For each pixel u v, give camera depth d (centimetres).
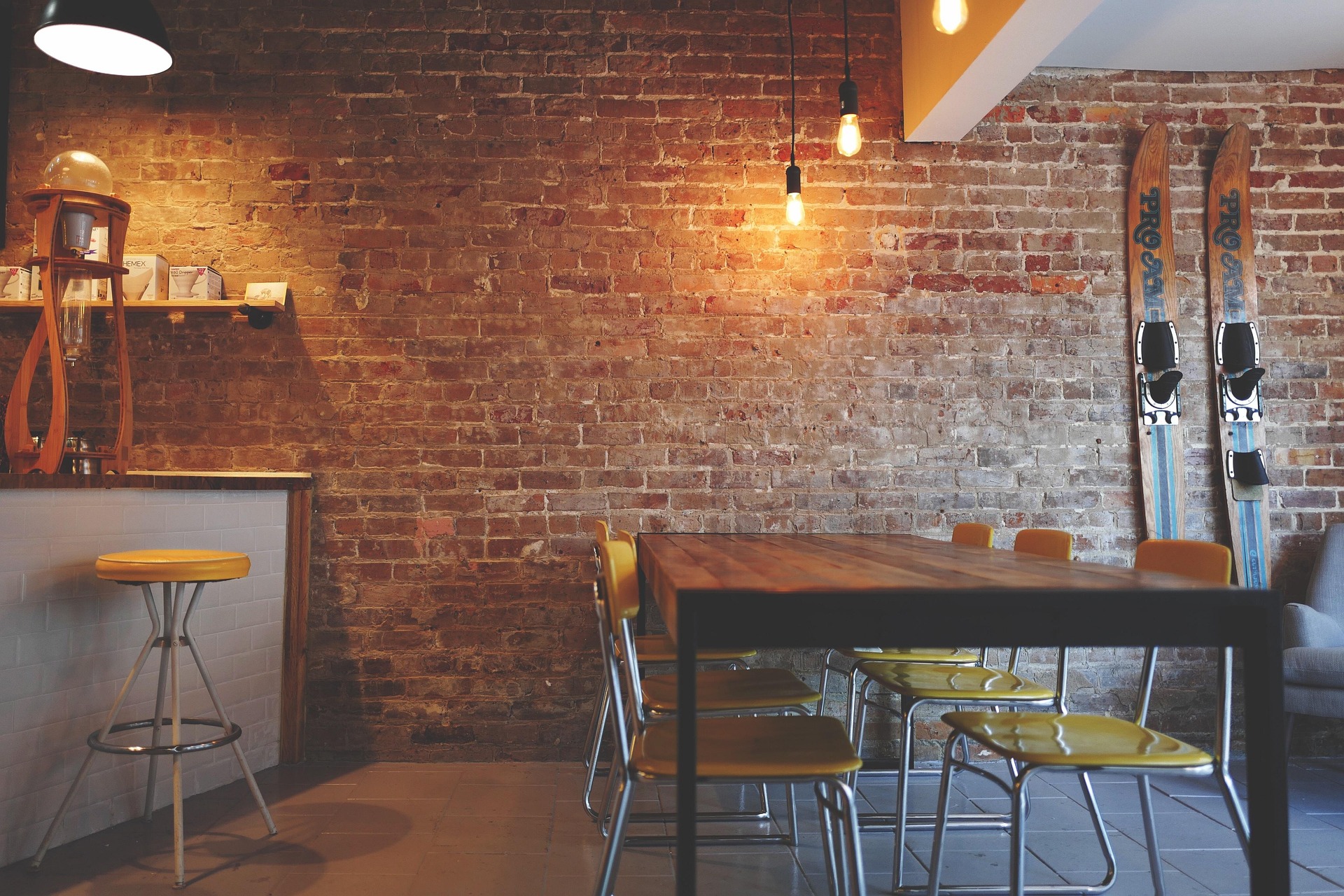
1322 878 248
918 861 258
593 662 368
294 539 365
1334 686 326
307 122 376
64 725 269
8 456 313
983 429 380
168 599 255
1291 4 338
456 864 255
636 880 245
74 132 373
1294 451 383
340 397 370
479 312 374
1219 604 146
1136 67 390
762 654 370
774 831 283
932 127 368
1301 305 388
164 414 367
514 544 370
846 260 382
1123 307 386
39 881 241
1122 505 380
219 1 378
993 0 287
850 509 376
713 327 378
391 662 365
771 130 382
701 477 374
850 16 387
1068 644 148
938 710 370
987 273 384
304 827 285
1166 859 260
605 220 379
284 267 373
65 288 327
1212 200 383
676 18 384
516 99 380
